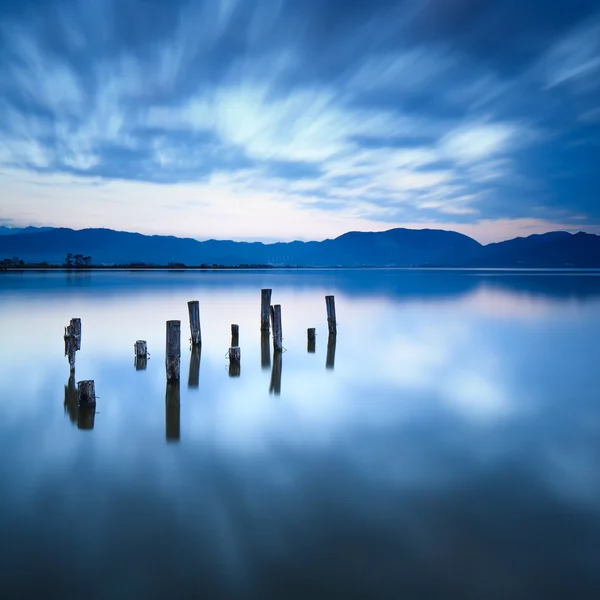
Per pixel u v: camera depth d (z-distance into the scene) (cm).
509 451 444
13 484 373
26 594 252
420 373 775
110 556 283
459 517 326
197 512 331
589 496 357
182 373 775
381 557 282
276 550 288
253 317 1566
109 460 420
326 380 725
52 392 650
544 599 251
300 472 396
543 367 823
